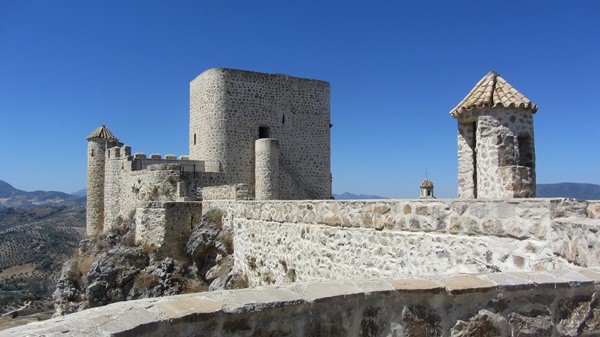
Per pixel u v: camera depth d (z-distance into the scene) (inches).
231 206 773.3
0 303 2303.2
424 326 176.6
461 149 415.2
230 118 1331.2
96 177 1501.0
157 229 898.1
